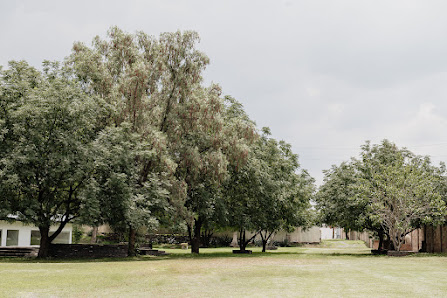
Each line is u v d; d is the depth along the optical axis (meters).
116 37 27.12
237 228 34.94
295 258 24.84
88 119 22.91
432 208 29.08
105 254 26.20
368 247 52.22
